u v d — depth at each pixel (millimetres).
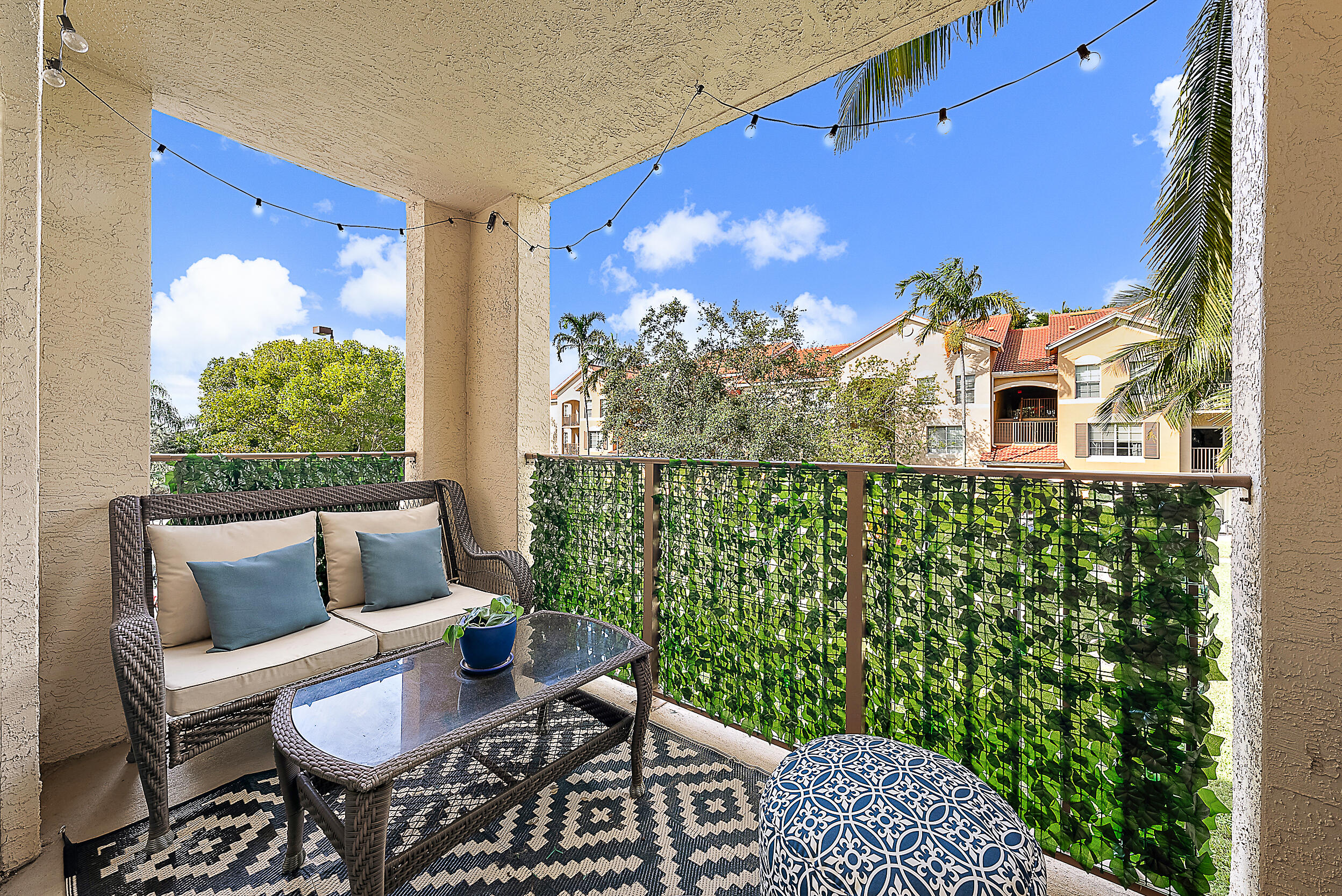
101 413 2191
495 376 3455
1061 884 1543
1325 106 1002
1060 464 14711
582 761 1725
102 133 2195
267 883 1483
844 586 1881
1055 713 1488
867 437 14641
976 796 1214
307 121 2592
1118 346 13938
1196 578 1296
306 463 2939
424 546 2771
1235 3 1256
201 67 2180
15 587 1568
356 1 1833
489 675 1708
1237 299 1249
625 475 2709
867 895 1005
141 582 2043
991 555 1578
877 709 1823
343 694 1579
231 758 2115
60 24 1708
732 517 2238
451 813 1772
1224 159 3275
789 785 1274
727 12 1899
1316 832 1052
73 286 2125
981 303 15641
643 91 2365
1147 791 1365
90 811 1801
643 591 2605
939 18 1932
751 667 2186
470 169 3049
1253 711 1151
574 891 1465
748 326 11703
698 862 1574
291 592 2271
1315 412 1031
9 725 1548
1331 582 1024
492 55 2131
